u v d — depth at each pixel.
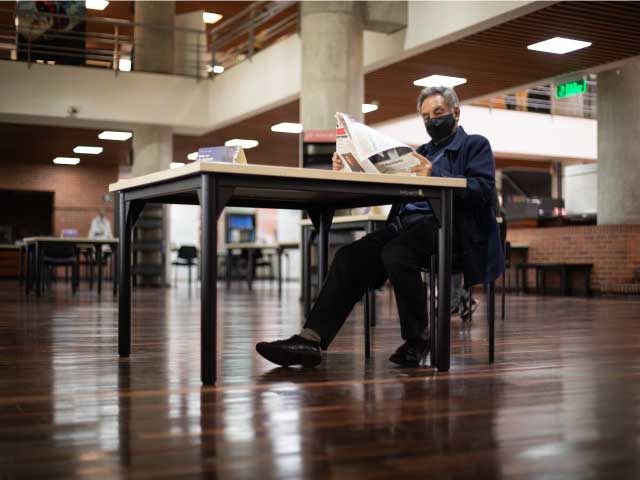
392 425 1.77
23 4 11.43
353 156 2.64
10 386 2.32
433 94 2.95
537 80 10.23
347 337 3.93
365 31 9.29
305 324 2.78
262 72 11.40
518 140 15.55
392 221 3.00
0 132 14.02
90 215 18.80
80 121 12.20
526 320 5.30
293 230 20.48
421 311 2.83
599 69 9.61
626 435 1.67
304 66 8.27
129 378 2.49
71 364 2.84
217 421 1.81
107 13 14.74
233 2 14.99
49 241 8.55
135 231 12.79
